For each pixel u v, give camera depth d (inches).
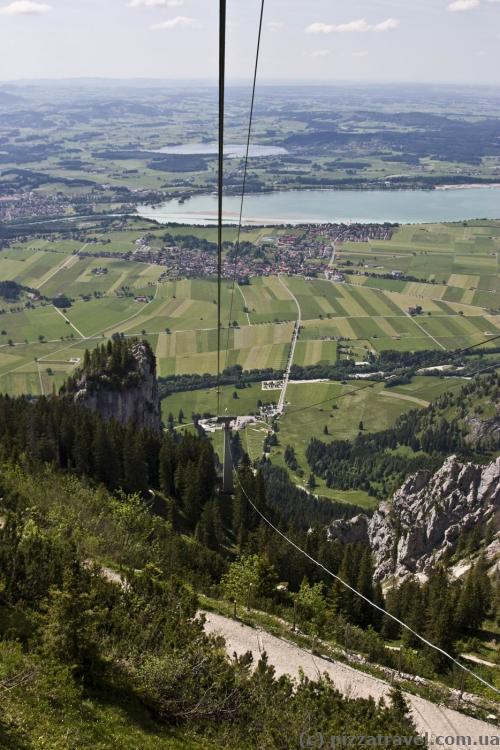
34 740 1450.5
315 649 3041.3
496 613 4256.9
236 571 3754.9
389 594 4685.0
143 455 6186.0
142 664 1985.7
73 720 1599.4
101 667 1847.9
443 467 6742.1
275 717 1908.2
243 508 5876.0
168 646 2092.8
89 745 1520.7
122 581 2669.8
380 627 4274.1
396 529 6727.4
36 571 2289.6
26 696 1614.2
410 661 3208.7
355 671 2898.6
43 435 6082.7
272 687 2096.5
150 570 2965.1
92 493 4749.0
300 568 4921.3
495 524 5944.9
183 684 1937.7
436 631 3503.9
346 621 3897.6
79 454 6072.8
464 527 6161.4
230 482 6186.0
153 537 4411.9
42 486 4256.9
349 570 4717.0
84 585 2112.5
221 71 928.9
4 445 5383.9
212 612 3248.0
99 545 3506.4
